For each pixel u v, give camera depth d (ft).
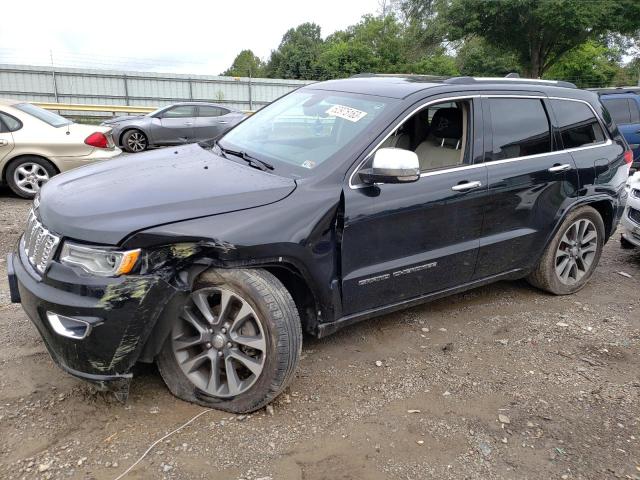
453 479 8.46
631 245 19.29
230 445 8.84
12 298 10.16
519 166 13.33
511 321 14.08
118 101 105.50
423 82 12.81
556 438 9.52
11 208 24.44
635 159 34.32
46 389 9.99
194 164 11.39
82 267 8.53
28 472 8.06
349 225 10.43
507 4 94.32
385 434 9.37
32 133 25.80
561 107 14.83
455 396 10.63
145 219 8.68
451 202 11.98
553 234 14.71
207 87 109.60
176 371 9.78
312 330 10.73
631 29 93.56
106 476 8.05
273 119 13.41
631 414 10.28
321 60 143.33
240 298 9.21
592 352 12.66
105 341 8.51
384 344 12.50
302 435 9.20
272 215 9.45
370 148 10.94
